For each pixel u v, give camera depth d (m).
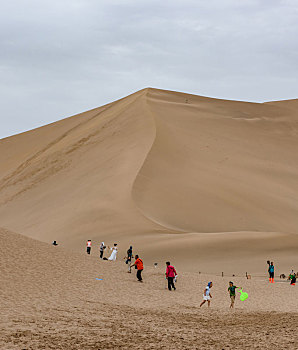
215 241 55.09
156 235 59.03
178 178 77.88
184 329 17.23
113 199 70.44
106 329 16.50
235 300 27.03
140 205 68.69
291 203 81.25
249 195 79.44
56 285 26.14
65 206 74.00
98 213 67.50
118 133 95.44
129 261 32.47
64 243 62.19
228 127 105.62
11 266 28.38
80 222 66.62
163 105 110.56
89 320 18.12
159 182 75.38
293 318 20.33
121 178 75.62
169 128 94.00
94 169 83.44
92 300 23.39
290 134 112.94
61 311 19.84
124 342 14.39
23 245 32.81
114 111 114.88
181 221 68.19
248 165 90.31
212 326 18.19
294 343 14.59
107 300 23.78
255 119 117.06
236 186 80.88
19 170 101.75
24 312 19.06
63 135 115.94
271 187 84.88
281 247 53.94
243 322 19.27
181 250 53.31
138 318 19.36
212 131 100.44
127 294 26.00
